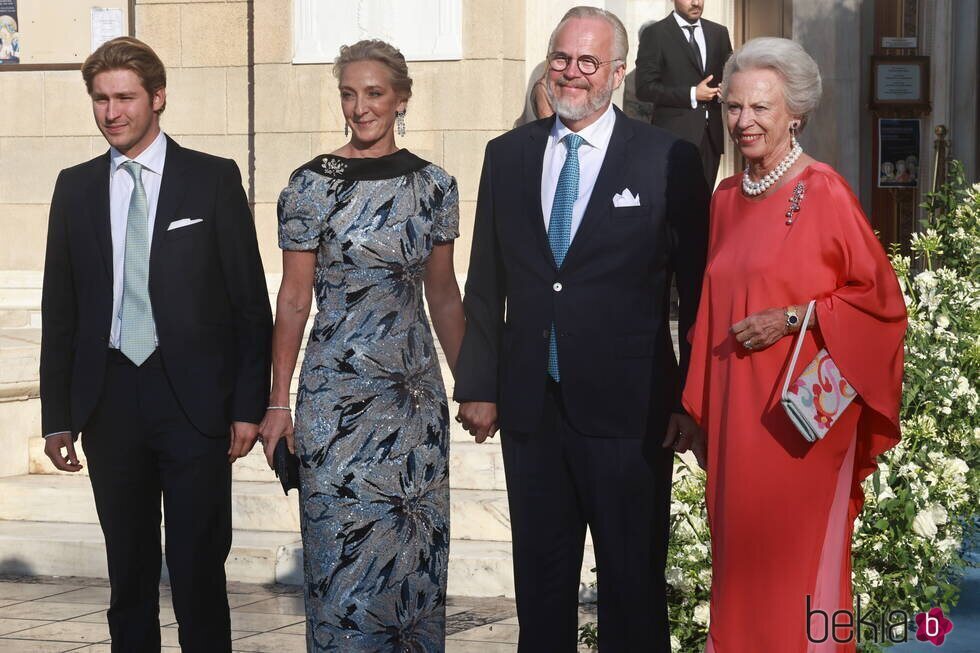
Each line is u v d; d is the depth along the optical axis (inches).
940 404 475.5
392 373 357.4
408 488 360.8
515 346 355.3
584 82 345.4
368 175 355.9
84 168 380.8
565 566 360.2
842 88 870.4
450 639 470.3
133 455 372.8
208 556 373.4
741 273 321.7
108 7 885.8
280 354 364.2
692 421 348.5
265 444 367.2
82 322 372.8
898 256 564.1
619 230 346.3
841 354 309.6
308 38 812.0
